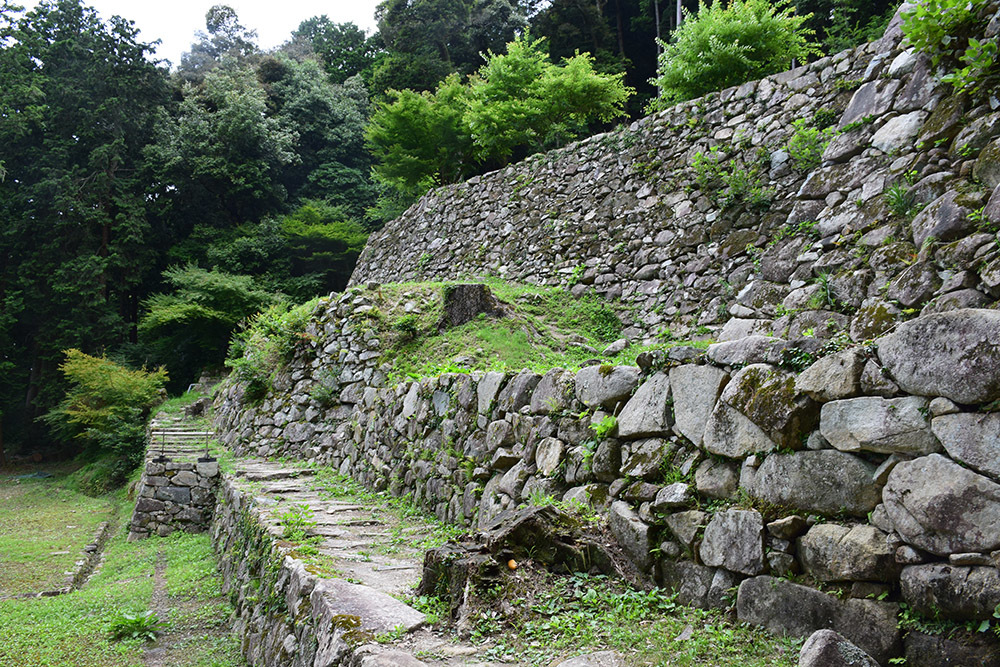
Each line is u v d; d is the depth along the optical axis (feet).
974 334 6.57
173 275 80.59
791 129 28.68
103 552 34.53
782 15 35.29
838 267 19.03
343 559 14.67
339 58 134.51
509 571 10.50
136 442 57.11
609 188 38.14
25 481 65.05
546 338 33.55
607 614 9.33
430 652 8.74
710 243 30.83
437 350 34.12
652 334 31.76
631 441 11.63
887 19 47.42
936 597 6.54
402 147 64.85
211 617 20.75
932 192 16.62
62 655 17.67
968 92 16.72
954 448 6.63
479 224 47.44
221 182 100.27
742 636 8.14
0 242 84.84
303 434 37.50
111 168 92.17
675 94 38.58
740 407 9.16
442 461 19.79
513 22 88.94
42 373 81.35
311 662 10.40
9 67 89.30
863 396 7.65
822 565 7.70
